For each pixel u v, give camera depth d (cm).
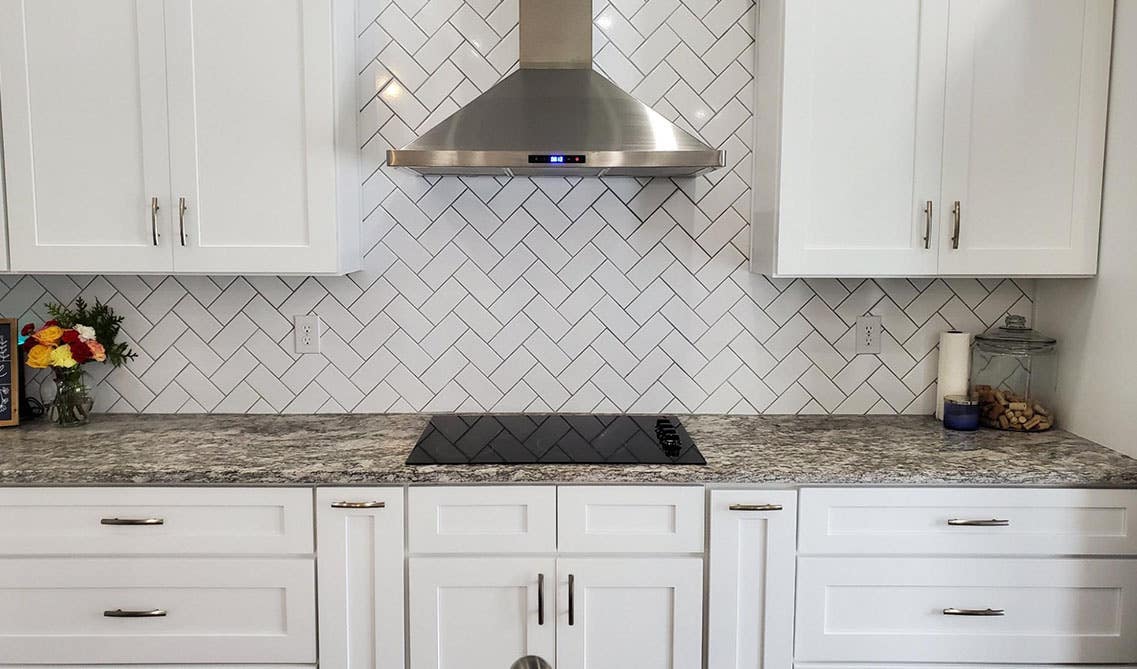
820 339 275
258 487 215
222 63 235
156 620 218
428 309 273
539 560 216
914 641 221
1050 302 268
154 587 217
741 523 217
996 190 240
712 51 266
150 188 237
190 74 235
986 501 218
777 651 221
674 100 268
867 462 224
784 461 225
